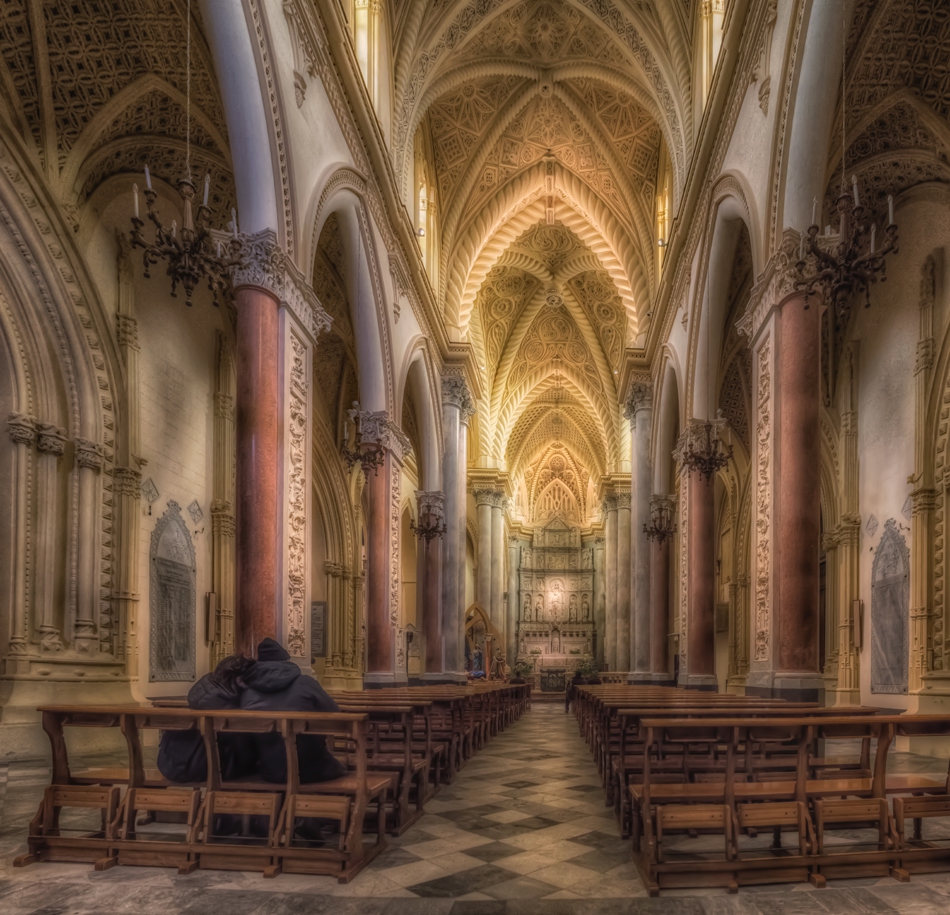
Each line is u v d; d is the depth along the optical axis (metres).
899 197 12.04
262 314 8.57
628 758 6.30
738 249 14.97
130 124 11.26
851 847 4.91
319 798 4.56
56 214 10.48
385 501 14.92
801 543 8.47
